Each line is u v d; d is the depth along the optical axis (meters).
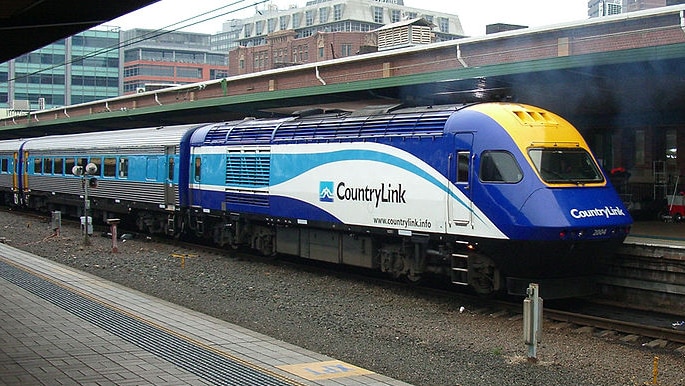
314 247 17.19
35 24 8.71
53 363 8.02
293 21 123.62
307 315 12.41
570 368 9.06
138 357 8.40
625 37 17.20
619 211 12.73
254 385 7.41
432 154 13.65
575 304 13.74
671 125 20.58
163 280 15.84
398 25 38.53
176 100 37.25
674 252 12.70
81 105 46.41
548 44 18.78
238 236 19.67
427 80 16.75
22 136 48.62
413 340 10.68
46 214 33.50
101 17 8.62
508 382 8.32
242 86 31.97
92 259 18.92
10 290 12.99
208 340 9.48
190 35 126.69
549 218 11.87
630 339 10.72
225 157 19.62
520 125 12.70
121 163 25.03
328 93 19.64
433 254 14.02
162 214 23.64
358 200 15.23
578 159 12.90
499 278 12.98
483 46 20.42
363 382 7.62
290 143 17.22
